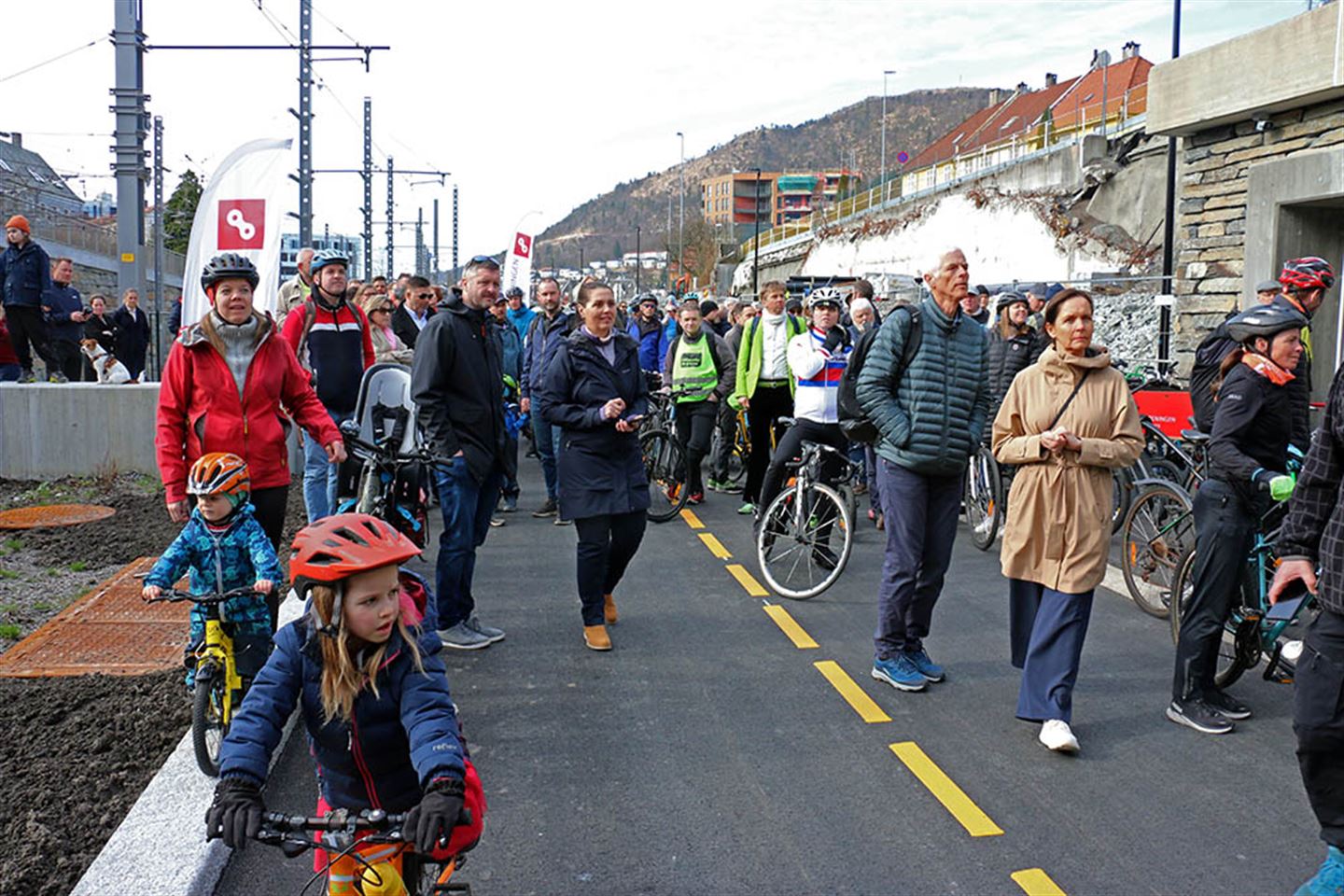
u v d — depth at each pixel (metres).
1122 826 4.44
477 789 2.79
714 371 10.70
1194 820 4.49
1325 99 10.05
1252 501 5.33
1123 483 9.73
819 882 4.01
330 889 2.83
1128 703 5.85
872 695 5.93
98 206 49.56
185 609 7.07
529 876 4.05
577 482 6.59
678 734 5.39
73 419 11.63
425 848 2.43
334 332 8.20
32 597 7.41
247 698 2.73
